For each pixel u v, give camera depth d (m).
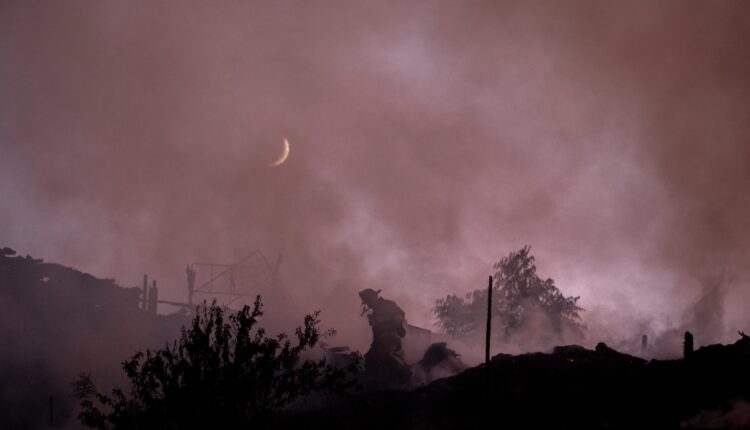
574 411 22.69
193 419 19.88
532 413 22.83
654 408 21.84
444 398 25.59
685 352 23.81
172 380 20.11
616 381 24.61
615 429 19.81
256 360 20.75
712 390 21.94
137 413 19.92
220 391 20.08
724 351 24.70
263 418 20.50
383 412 25.66
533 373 25.97
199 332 20.72
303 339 21.58
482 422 21.86
